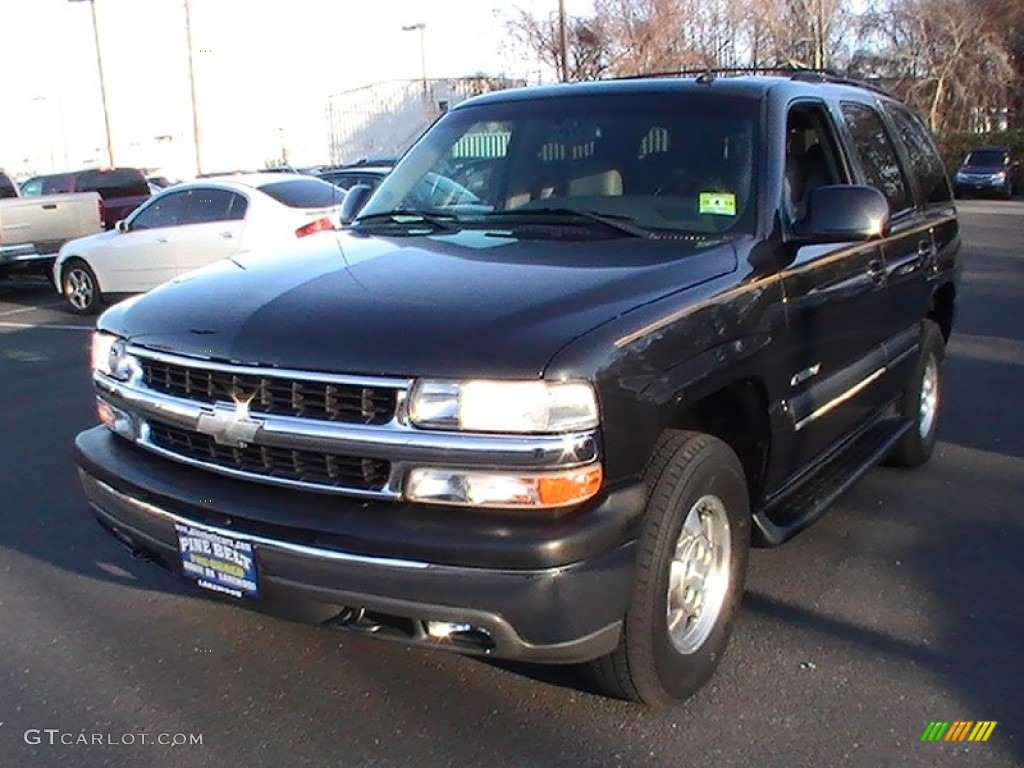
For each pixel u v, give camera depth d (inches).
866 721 131.1
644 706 133.3
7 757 125.5
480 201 167.8
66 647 153.1
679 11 1177.4
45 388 335.3
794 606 163.6
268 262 147.2
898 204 205.8
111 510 137.2
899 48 1544.0
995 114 1664.6
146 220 499.5
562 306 118.2
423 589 110.3
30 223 588.1
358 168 762.8
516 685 139.6
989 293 498.9
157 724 132.3
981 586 170.7
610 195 158.7
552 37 1222.9
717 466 130.1
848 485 177.6
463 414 108.9
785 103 165.8
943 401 287.3
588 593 110.7
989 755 123.6
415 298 122.8
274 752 125.9
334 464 116.3
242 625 158.9
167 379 129.4
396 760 123.9
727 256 140.8
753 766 121.8
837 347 170.4
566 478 109.0
